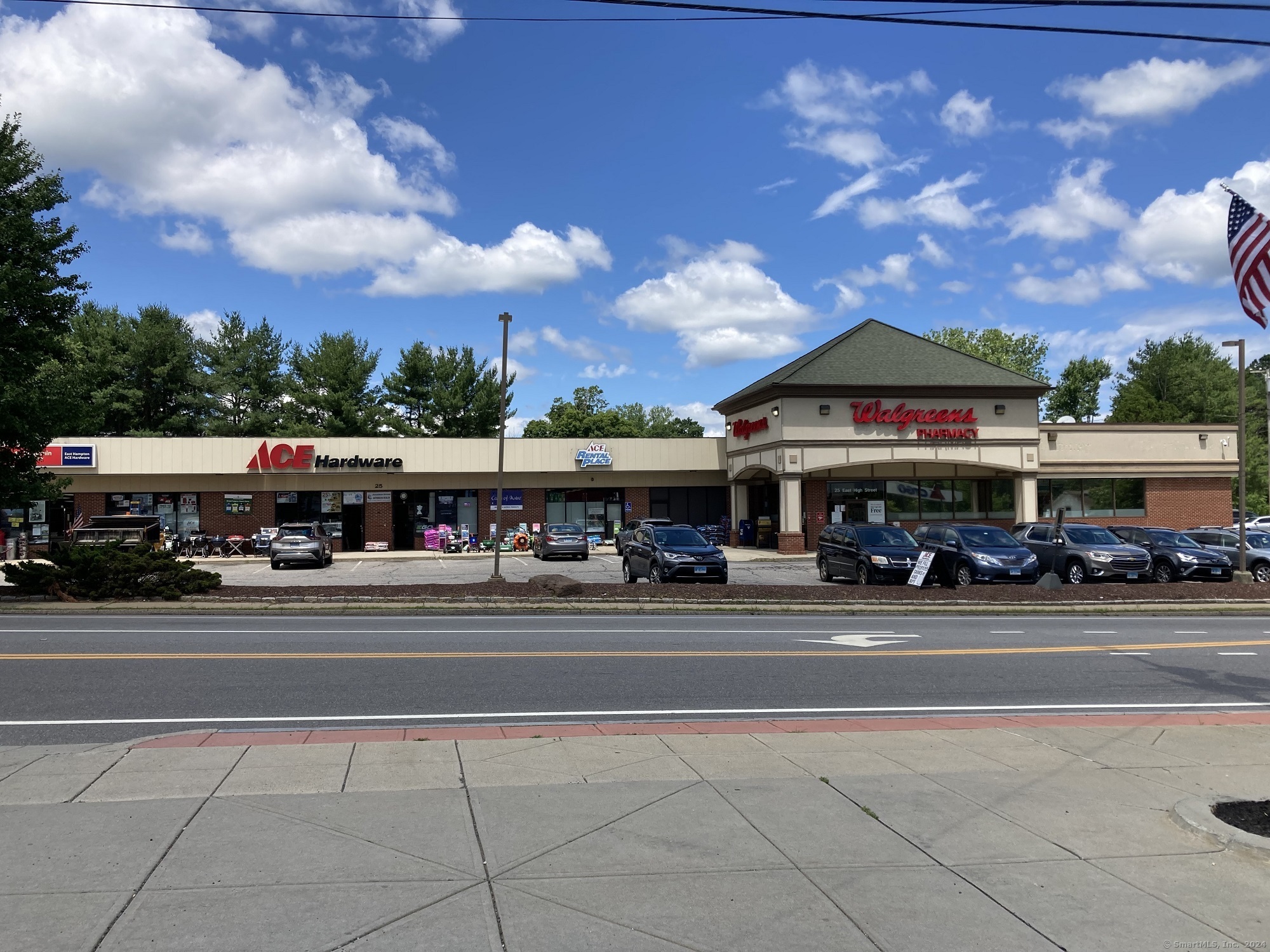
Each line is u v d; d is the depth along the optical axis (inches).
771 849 196.5
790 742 293.0
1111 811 225.5
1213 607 740.0
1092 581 896.3
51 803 218.7
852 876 183.0
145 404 2153.1
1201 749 290.0
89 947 147.4
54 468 1398.9
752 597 736.3
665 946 152.2
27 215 761.6
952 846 200.4
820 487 1451.8
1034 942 156.7
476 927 156.9
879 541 881.5
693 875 181.8
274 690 375.2
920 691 397.1
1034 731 314.5
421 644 508.4
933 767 265.0
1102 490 1541.6
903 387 1401.3
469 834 201.3
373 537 1521.9
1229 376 2844.5
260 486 1486.2
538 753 271.6
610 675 419.2
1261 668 461.1
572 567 1190.9
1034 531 981.8
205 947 148.1
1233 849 199.6
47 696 361.4
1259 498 2332.7
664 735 300.5
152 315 2266.2
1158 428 1551.4
